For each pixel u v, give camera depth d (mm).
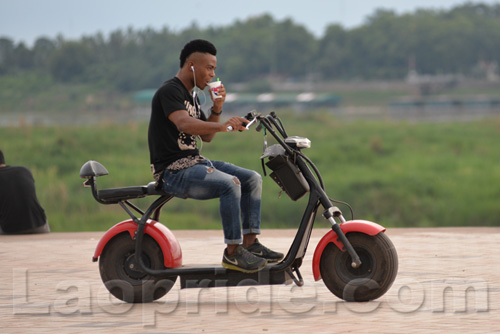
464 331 8961
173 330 9352
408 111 169750
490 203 39219
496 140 67062
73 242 21391
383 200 41688
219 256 16609
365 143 62938
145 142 61094
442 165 52656
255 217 11180
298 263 11375
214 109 11508
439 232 23781
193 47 11438
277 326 9453
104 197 11562
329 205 11109
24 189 23891
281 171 11141
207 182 11039
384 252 10961
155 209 11859
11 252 18812
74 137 59469
